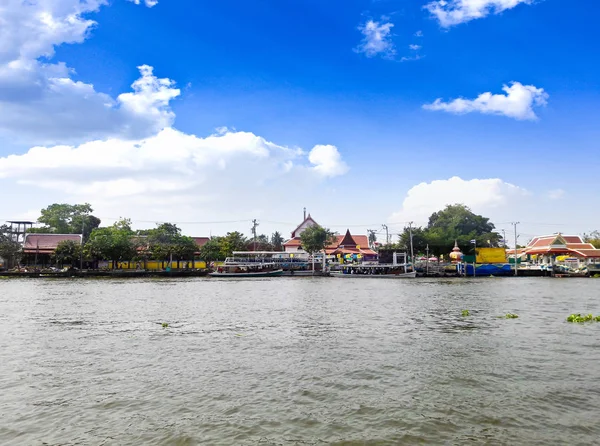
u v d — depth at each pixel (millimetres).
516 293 51250
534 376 15758
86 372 16719
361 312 33906
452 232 111062
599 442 10438
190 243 106062
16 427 11555
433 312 33625
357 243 129000
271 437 10859
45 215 118750
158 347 21188
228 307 37938
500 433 10977
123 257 98688
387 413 12336
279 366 17438
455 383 15000
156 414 12398
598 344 21094
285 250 127188
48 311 35031
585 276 90250
